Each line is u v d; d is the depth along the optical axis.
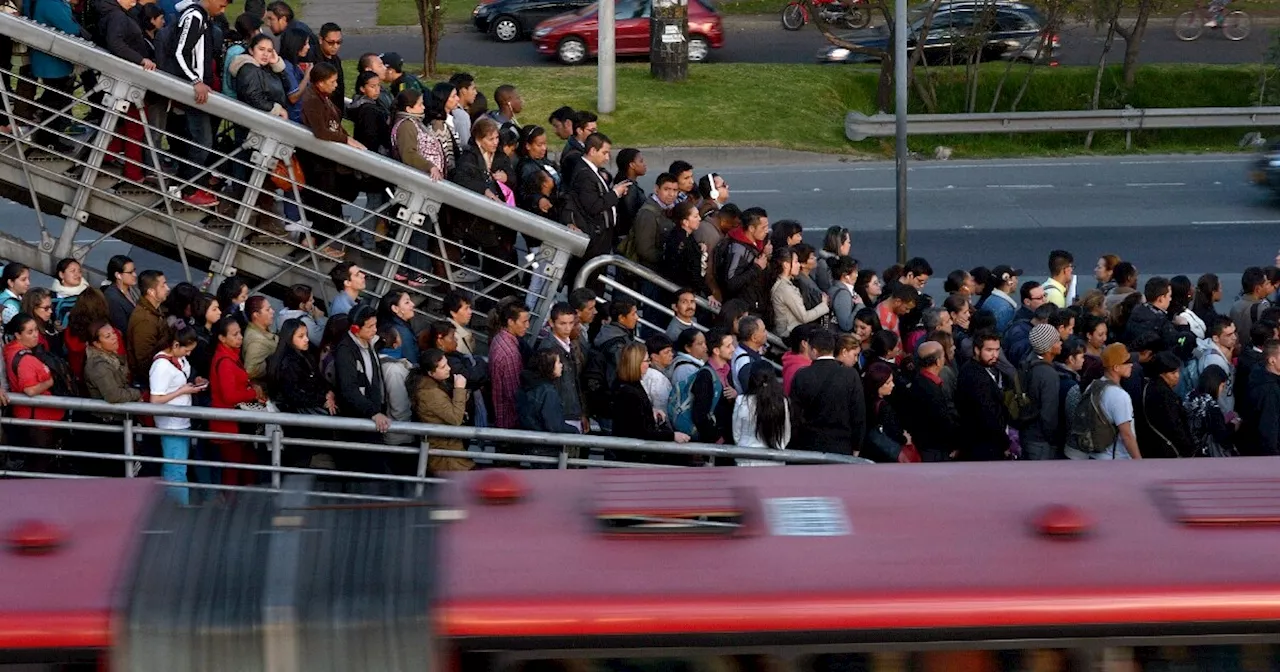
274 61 32.88
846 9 99.19
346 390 27.36
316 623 12.99
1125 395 29.05
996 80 81.88
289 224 32.75
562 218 35.38
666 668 13.46
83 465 28.94
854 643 13.46
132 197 33.41
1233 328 32.78
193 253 34.69
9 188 34.91
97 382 26.00
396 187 34.38
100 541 14.05
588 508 14.99
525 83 77.62
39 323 28.84
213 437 26.33
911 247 55.97
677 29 78.00
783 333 34.88
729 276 34.81
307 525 14.26
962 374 29.36
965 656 13.58
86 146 32.62
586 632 13.27
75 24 32.28
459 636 13.17
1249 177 63.44
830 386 28.11
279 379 27.72
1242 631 13.54
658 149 69.44
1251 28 96.25
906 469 16.44
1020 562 13.99
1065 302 38.31
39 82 32.22
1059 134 74.31
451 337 28.75
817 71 83.25
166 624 12.93
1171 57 90.06
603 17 71.25
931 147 73.62
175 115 34.44
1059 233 57.66
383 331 28.08
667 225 36.28
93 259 51.62
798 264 35.56
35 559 13.73
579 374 30.75
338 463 28.23
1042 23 83.31
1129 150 73.31
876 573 13.76
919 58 84.25
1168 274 52.50
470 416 30.42
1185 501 15.29
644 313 36.59
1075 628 13.49
